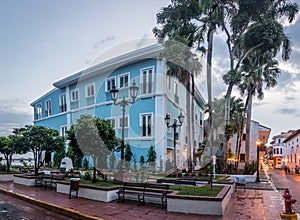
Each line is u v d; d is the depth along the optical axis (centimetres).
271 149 6888
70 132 1091
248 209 777
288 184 1720
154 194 793
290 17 2059
